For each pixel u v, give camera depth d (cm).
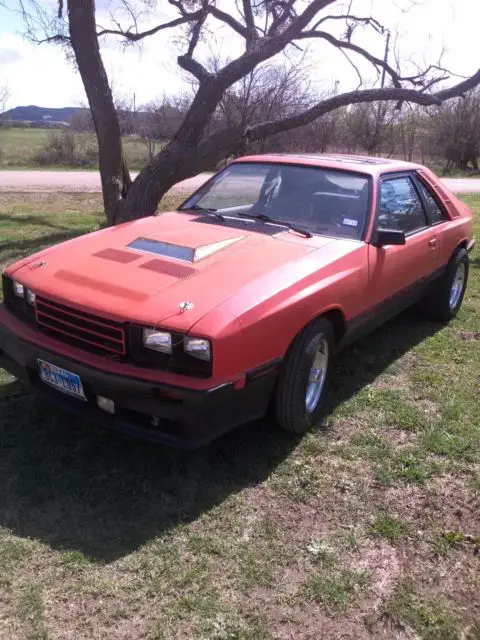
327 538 289
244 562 270
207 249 364
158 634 231
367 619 245
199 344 289
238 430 376
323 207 438
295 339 345
